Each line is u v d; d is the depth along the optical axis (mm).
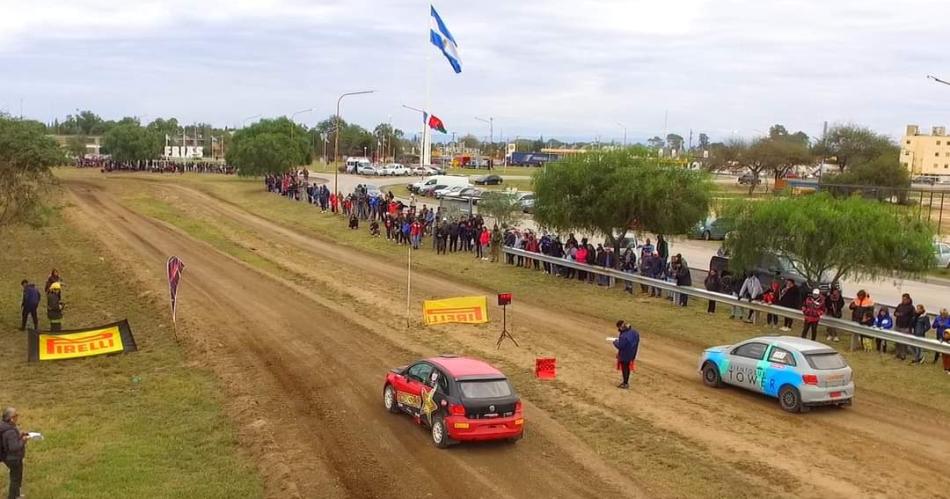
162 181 88125
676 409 18312
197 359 22797
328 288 33656
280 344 24203
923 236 25391
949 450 15891
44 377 21234
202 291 32438
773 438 16453
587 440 16219
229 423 17266
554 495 13484
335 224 55688
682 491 13742
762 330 26109
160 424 17234
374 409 18203
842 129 121750
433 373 16453
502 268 38500
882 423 17469
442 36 86250
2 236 45438
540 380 20500
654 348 24125
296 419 17453
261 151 85312
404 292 33156
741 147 127250
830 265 26172
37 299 26422
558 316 28688
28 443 15781
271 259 41656
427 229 49281
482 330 26438
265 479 14062
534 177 36562
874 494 13734
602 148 35625
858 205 26328
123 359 23047
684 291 29453
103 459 14945
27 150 31984
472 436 15305
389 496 13398
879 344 23703
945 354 21312
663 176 32312
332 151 196000
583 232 39500
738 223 27656
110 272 37344
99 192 72812
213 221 58062
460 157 175500
